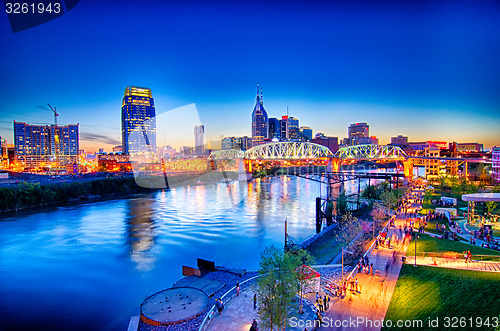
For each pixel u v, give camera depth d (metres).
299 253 35.34
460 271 34.16
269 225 86.06
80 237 76.19
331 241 62.78
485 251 40.97
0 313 39.88
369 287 33.50
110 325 37.06
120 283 49.34
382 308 29.44
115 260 59.84
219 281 44.34
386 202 76.44
